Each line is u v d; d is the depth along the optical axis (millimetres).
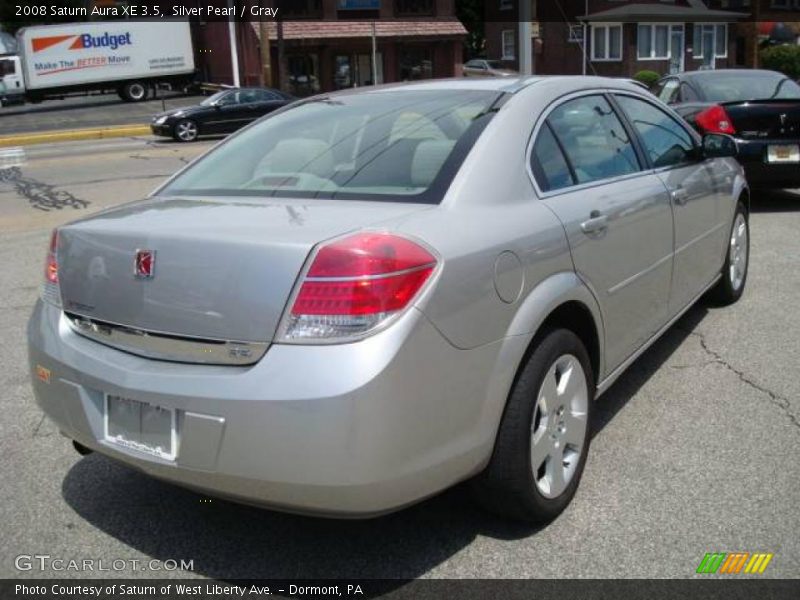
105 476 3639
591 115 3805
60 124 28844
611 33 42875
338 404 2357
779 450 3625
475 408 2684
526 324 2844
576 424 3219
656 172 4156
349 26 37000
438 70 39281
